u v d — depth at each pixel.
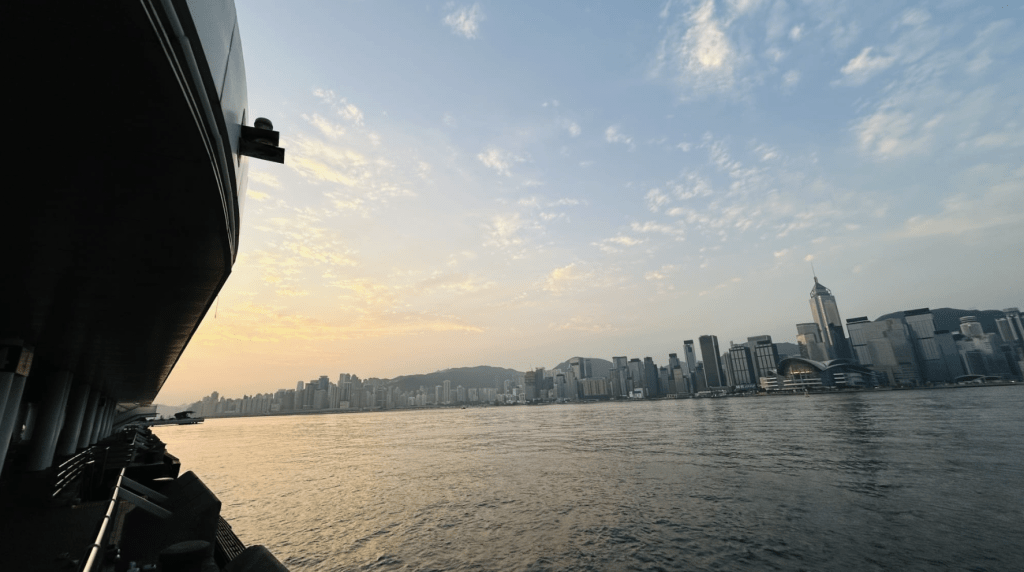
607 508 36.62
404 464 70.94
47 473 23.70
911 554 24.83
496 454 79.69
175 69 5.16
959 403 164.50
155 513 11.64
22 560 9.04
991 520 30.14
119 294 13.49
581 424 166.25
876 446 66.19
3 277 11.53
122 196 7.68
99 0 3.96
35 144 5.95
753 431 100.56
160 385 51.69
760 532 29.09
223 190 8.42
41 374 27.69
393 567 24.31
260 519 35.94
